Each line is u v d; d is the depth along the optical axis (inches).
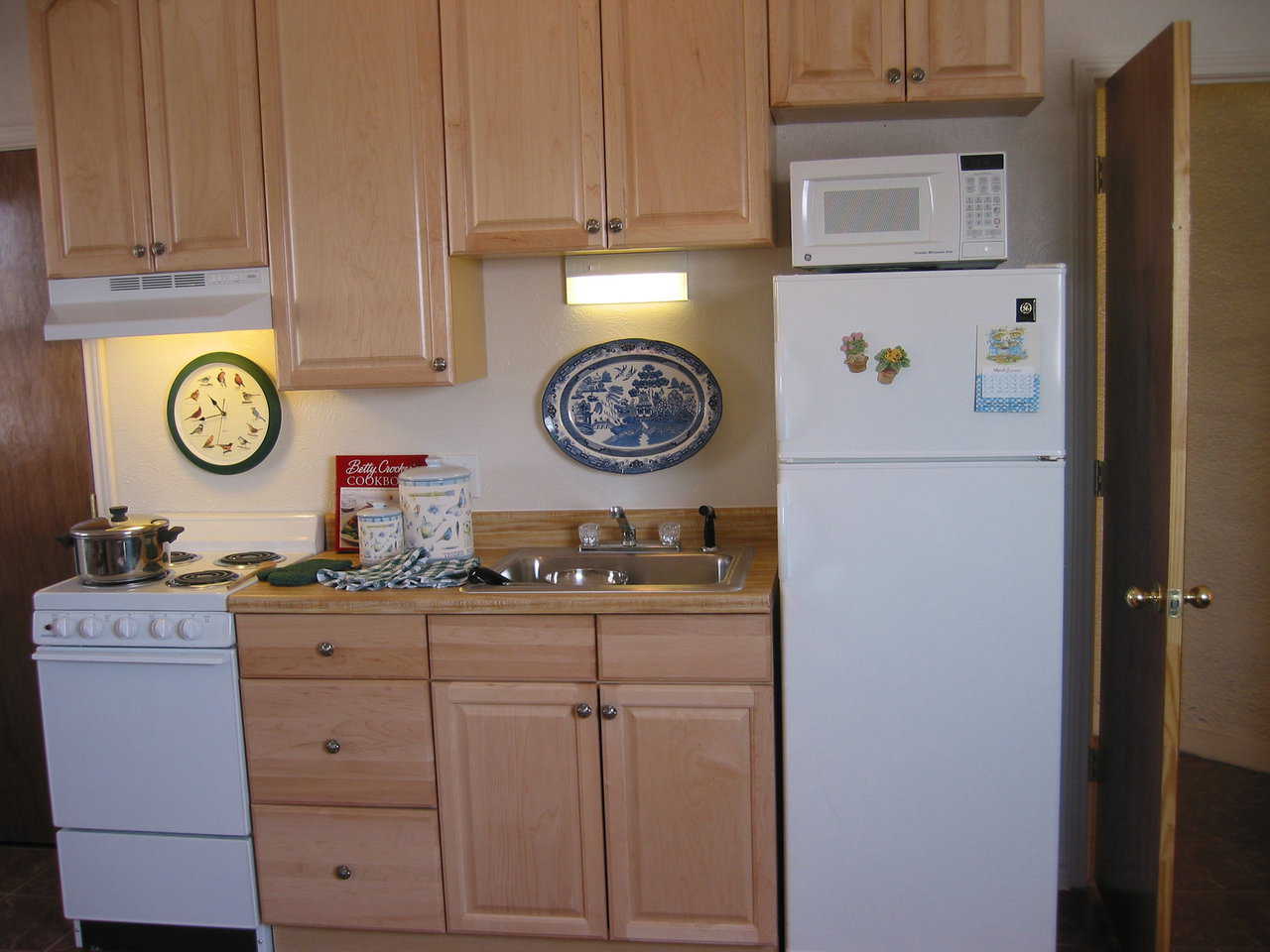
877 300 92.5
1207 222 148.9
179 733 105.7
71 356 127.2
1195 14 108.7
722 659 97.4
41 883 126.7
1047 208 111.4
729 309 116.0
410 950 107.5
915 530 94.1
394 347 108.9
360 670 102.3
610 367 117.7
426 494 110.8
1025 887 97.0
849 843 98.2
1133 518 101.5
